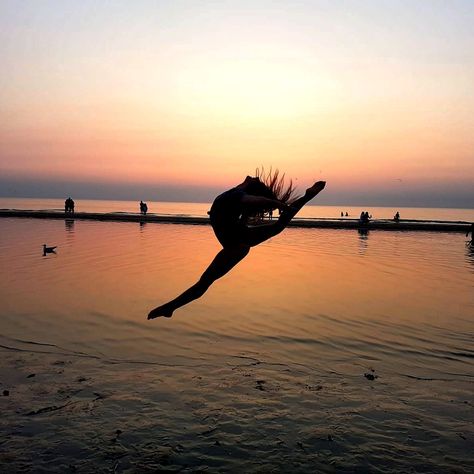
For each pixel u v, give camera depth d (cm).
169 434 645
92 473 561
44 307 1278
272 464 585
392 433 658
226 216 337
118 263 2078
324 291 1588
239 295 1495
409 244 3244
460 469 580
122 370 855
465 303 1445
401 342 1054
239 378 830
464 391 797
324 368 890
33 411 696
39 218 5056
